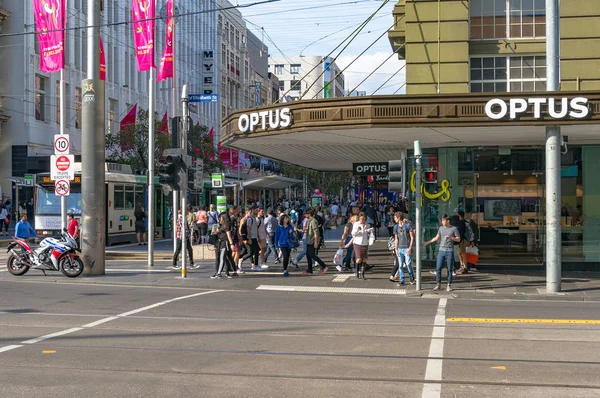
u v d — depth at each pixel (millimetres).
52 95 52656
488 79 20234
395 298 16016
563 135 18516
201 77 77562
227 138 20812
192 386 7516
